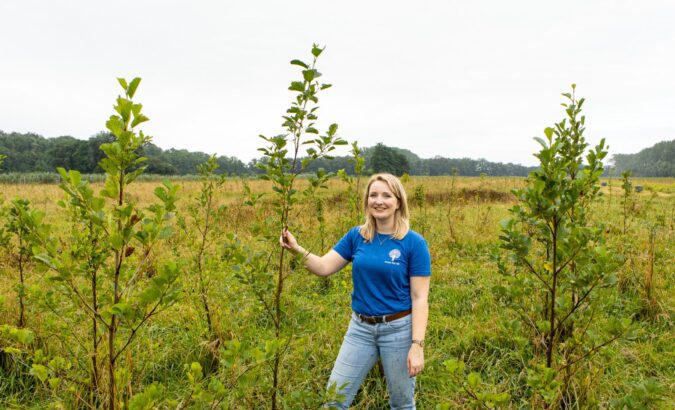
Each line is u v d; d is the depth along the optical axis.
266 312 4.26
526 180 2.59
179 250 5.76
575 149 3.06
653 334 3.96
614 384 3.22
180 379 3.27
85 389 2.62
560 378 2.81
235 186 19.08
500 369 3.47
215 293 4.17
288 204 2.50
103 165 1.53
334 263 2.73
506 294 2.63
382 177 2.47
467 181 24.48
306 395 2.25
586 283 2.26
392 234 2.51
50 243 1.63
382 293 2.46
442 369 3.40
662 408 2.87
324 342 3.72
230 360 1.88
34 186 22.28
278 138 2.35
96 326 2.28
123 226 1.72
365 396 3.21
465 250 7.20
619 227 7.33
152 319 3.96
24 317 3.56
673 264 5.70
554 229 2.28
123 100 1.54
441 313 4.69
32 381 3.24
